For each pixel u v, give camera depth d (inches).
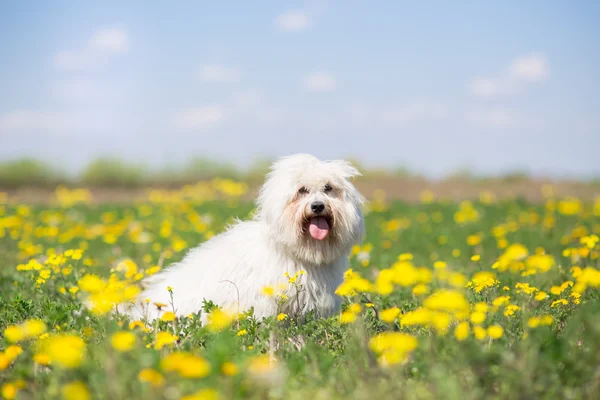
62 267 260.7
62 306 200.4
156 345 141.3
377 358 135.1
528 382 116.0
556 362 126.6
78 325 175.6
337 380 130.4
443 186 960.9
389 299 225.6
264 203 206.1
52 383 123.1
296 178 203.6
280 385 118.3
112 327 153.6
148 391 110.3
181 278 214.2
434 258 358.3
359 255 340.8
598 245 258.2
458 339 132.2
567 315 180.2
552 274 248.4
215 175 1112.2
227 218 535.5
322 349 156.1
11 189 1019.9
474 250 382.3
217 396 105.0
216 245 216.8
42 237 423.8
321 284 206.8
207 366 105.3
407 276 134.1
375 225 525.0
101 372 132.8
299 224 197.6
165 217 548.4
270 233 202.2
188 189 913.5
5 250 389.4
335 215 200.7
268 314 197.3
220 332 161.2
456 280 146.5
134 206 678.5
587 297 203.8
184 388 112.0
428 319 131.7
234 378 114.5
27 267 223.0
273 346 158.4
